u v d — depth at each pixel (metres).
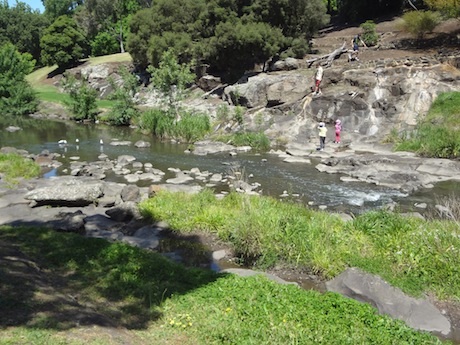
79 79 51.06
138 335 5.97
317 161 21.61
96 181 17.06
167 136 28.17
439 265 8.97
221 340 6.06
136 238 11.52
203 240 11.56
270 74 31.50
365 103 25.47
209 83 36.88
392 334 6.45
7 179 17.22
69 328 5.34
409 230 10.44
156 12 41.81
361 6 44.62
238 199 13.62
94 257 9.10
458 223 10.70
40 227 10.95
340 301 7.23
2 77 41.81
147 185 17.39
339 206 14.91
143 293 7.52
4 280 6.57
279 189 16.98
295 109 27.25
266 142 24.73
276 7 34.41
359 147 23.23
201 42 36.75
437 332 7.37
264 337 6.06
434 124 23.03
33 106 41.09
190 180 18.19
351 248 9.96
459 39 31.47
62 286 7.40
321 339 6.09
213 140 26.39
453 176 18.09
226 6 35.56
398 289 8.17
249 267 10.12
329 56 32.75
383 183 17.58
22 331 5.01
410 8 43.16
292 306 7.05
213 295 7.48
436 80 25.19
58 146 25.61
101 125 34.50
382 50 33.09
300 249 10.06
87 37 66.25
